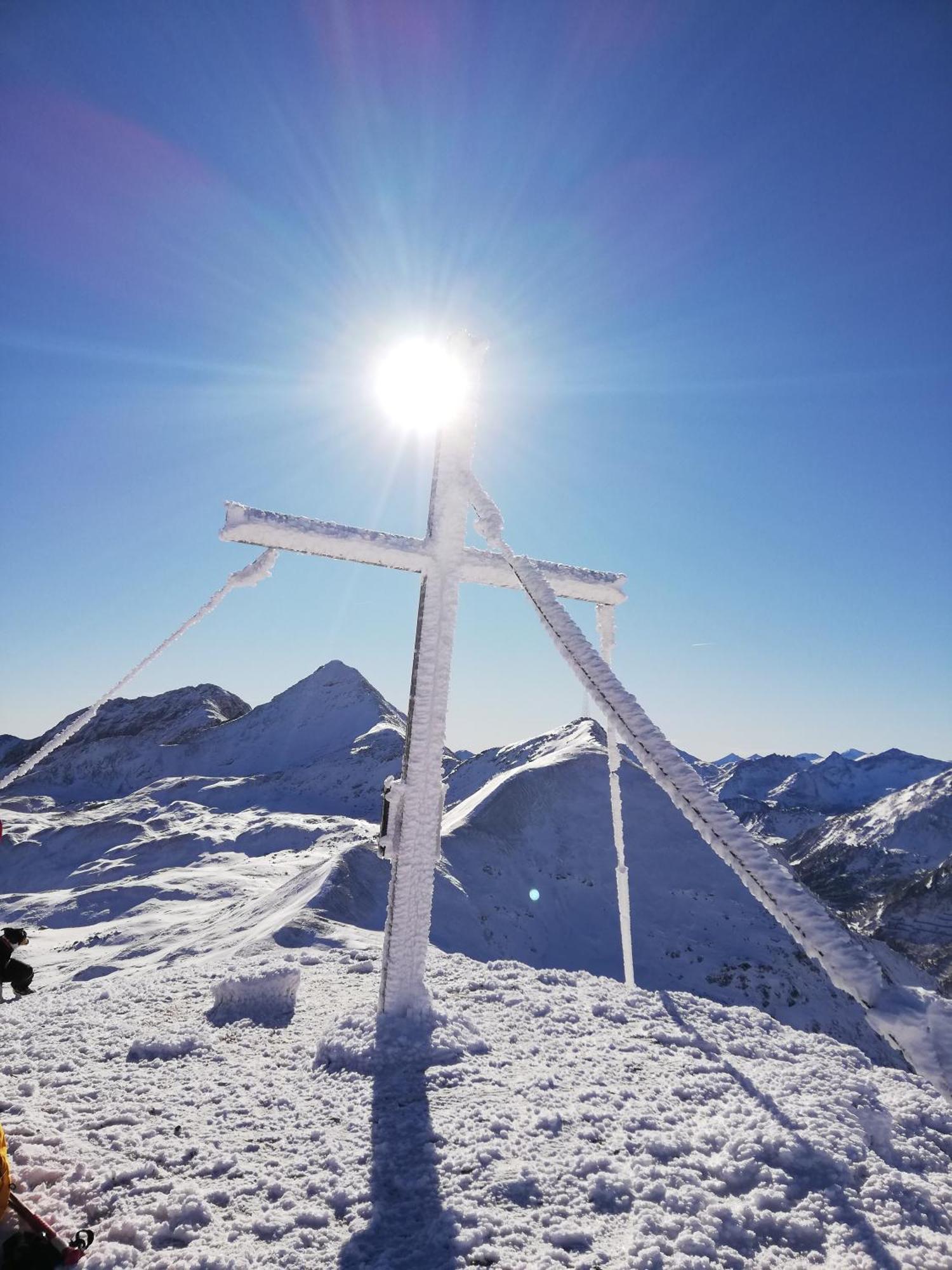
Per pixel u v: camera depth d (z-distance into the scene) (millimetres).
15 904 74188
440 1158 3697
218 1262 2867
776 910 2580
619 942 37062
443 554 6012
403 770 5926
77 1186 3393
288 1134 3996
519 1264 2883
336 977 7699
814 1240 3152
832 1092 4828
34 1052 5211
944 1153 4215
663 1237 3061
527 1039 5621
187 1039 5391
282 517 5371
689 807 2967
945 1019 2066
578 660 3607
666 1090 4719
